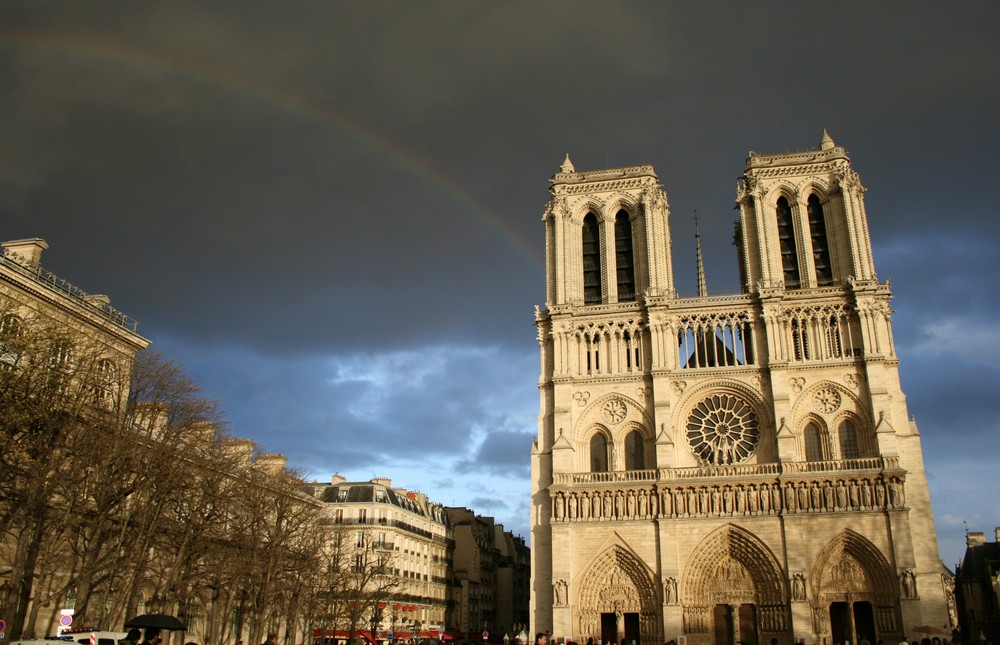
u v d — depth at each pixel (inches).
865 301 4333.2
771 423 4303.6
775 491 4074.8
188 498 2913.4
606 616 4160.9
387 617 4955.7
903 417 4163.4
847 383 4269.2
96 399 2416.3
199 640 3659.0
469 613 6510.8
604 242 4837.6
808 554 3961.6
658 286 4660.4
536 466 4495.6
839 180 4606.3
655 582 4067.4
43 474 2128.4
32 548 2206.0
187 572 2881.4
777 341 4399.6
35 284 2723.9
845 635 3887.8
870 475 3976.4
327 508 5007.4
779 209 4763.8
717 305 4552.2
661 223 4832.7
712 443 4362.7
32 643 1753.2
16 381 2090.3
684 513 4126.5
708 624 3998.5
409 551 5526.6
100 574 2556.6
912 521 3971.5
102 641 1943.9
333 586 3983.8
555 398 4537.4
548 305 4739.2
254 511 3265.3
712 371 4434.1
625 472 4293.8
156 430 2906.0
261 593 3371.1
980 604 5890.8
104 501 2341.3
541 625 4237.2
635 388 4493.1
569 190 4982.8
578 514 4247.0
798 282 4601.4
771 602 3964.1
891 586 3846.0
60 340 2240.4
